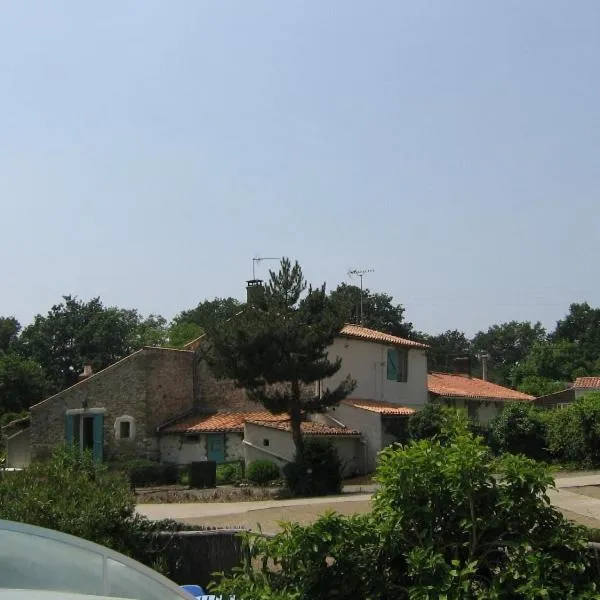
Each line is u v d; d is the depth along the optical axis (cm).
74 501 886
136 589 444
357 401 3519
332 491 2633
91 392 3659
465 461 644
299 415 2777
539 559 614
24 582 437
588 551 660
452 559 641
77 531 861
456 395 4353
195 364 3772
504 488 646
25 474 942
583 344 9525
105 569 443
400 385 3962
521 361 9919
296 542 656
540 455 3309
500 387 5300
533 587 603
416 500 652
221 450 3353
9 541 442
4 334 7894
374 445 3347
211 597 744
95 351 7269
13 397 5828
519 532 642
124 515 938
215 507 2253
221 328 2778
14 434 3994
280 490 2686
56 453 1108
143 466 3216
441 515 655
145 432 3512
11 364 5938
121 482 975
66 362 7275
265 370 2700
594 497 2081
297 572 655
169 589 452
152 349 3588
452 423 711
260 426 3222
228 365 2753
